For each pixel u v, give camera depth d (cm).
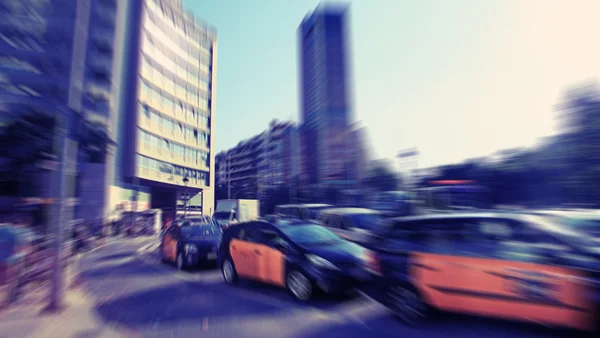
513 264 419
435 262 476
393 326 496
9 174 1670
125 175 3616
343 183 5744
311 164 9231
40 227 752
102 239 1900
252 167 11512
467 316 497
